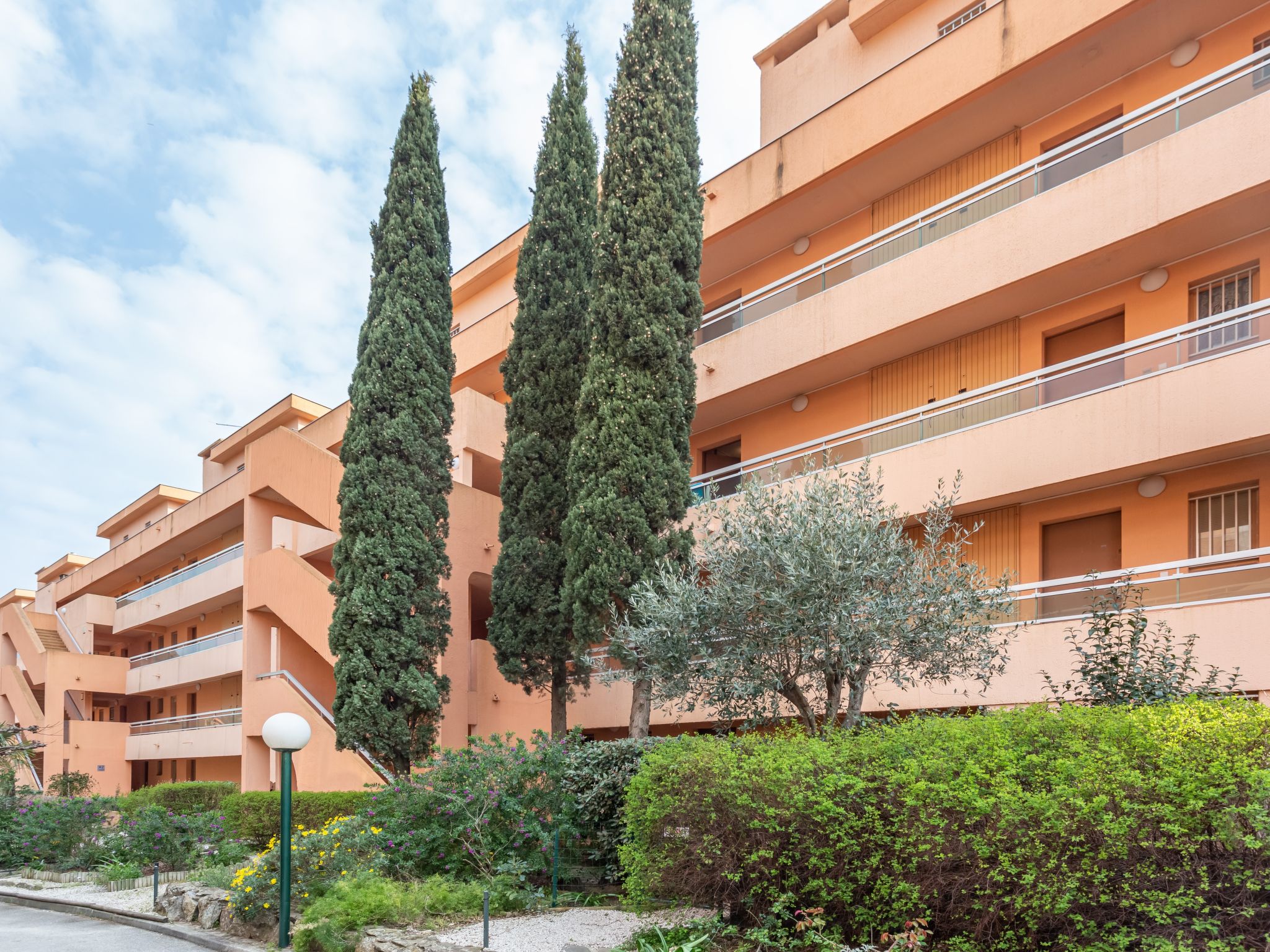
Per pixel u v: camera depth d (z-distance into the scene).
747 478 17.97
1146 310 14.12
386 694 16.16
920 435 15.46
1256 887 4.97
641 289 14.52
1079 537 14.35
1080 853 5.43
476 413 22.56
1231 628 11.04
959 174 17.44
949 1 19.17
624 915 8.88
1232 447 11.92
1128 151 13.52
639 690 13.27
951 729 6.90
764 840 7.14
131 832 16.05
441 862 10.78
